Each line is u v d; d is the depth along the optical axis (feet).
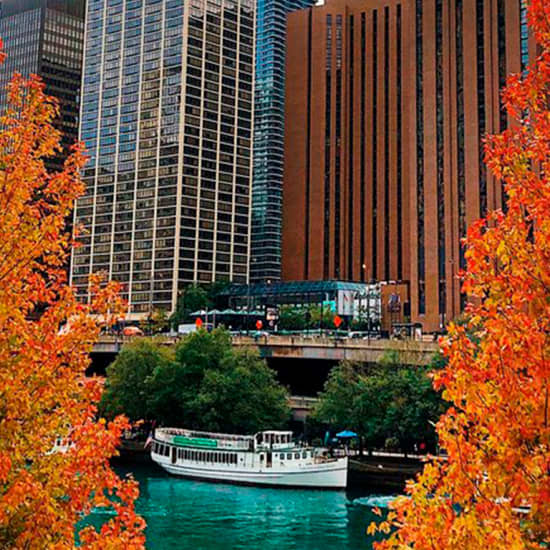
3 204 45.42
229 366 282.15
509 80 41.93
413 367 246.88
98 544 42.70
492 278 38.75
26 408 42.75
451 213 521.65
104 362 431.02
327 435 267.59
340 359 287.89
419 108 551.18
